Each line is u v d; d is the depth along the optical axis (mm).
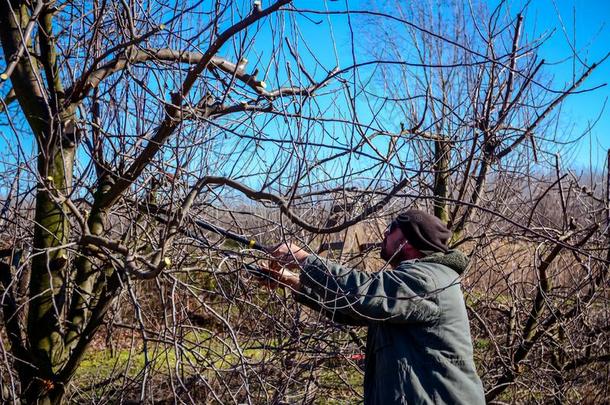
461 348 2965
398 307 2885
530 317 5000
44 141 3369
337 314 3211
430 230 3150
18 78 3404
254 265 3773
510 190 5043
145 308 4195
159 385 4113
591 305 5223
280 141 3170
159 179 3654
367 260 4793
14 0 3434
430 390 2885
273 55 3314
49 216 3438
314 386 4441
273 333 4184
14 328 3479
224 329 3775
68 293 3793
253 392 4035
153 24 3520
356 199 3588
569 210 5766
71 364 3424
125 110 3568
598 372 5312
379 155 3334
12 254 3438
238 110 3455
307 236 4191
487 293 4984
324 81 3258
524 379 5066
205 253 3711
